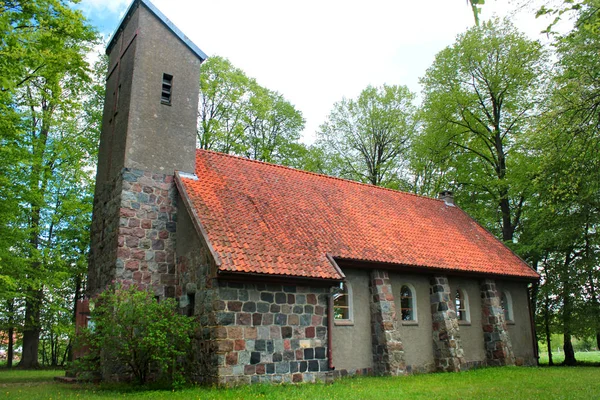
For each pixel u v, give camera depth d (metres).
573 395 11.55
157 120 16.88
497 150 29.03
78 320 16.91
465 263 20.58
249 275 13.49
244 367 13.22
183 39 18.08
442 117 29.56
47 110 24.12
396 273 18.80
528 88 27.73
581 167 14.24
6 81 11.33
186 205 15.58
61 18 15.90
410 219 22.25
